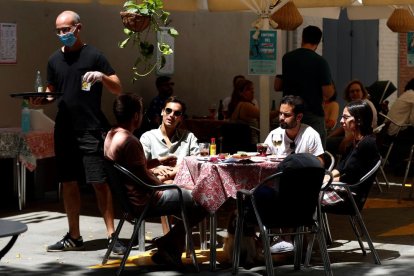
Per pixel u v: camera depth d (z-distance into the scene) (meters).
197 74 24.33
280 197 11.74
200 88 24.48
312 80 15.82
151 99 22.61
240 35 26.31
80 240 14.17
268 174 12.48
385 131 20.94
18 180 17.86
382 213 17.70
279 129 13.76
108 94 21.30
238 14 26.14
